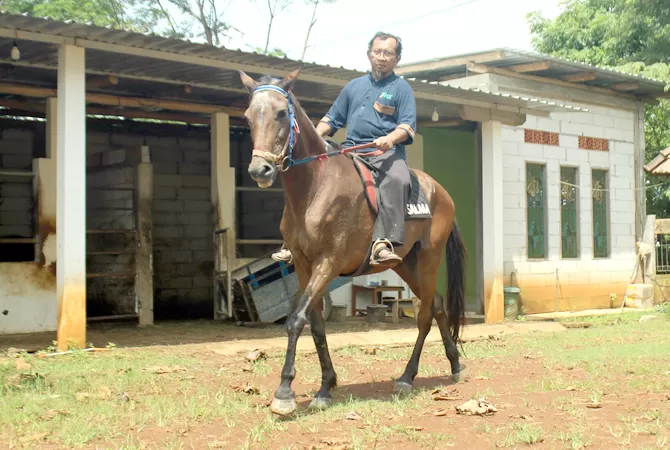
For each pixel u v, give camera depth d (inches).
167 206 636.1
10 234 567.2
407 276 266.1
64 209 347.9
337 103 255.9
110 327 478.3
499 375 294.5
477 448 182.5
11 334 418.0
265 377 286.7
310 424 204.5
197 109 515.5
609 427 201.3
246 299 487.5
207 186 653.3
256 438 188.9
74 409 221.9
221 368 304.5
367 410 221.6
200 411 218.8
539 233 616.1
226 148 526.9
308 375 289.6
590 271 651.5
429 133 668.1
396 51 244.4
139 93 493.0
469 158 682.2
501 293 522.3
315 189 217.3
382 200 232.4
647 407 227.0
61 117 350.0
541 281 609.9
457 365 280.7
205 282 652.7
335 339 389.7
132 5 957.2
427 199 261.6
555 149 628.1
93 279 541.6
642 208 703.7
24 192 573.0
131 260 498.0
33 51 374.6
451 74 633.0
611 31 892.6
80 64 352.5
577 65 590.6
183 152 643.5
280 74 414.0
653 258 692.7
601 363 319.3
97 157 559.5
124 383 265.4
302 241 219.8
